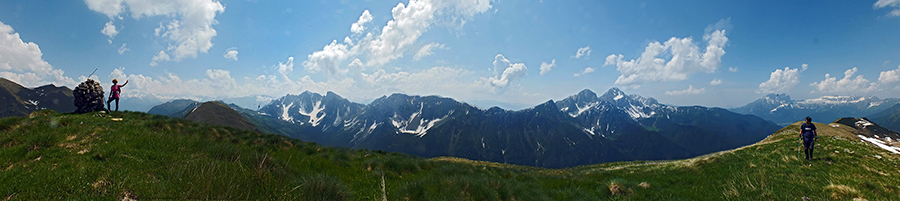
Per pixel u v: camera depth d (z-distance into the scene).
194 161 9.70
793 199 11.84
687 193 14.48
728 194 13.54
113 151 10.01
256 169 9.62
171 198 7.11
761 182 14.39
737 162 20.61
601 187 16.14
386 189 11.65
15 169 7.78
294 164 13.68
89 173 7.84
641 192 15.12
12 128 13.04
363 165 17.16
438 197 10.44
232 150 12.21
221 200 7.21
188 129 19.36
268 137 21.36
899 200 11.16
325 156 18.02
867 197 11.46
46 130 12.86
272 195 8.12
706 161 22.64
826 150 20.05
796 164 17.92
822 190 12.64
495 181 14.12
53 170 7.86
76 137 11.78
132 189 7.34
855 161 17.08
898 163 16.55
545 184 18.30
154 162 9.50
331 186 9.45
